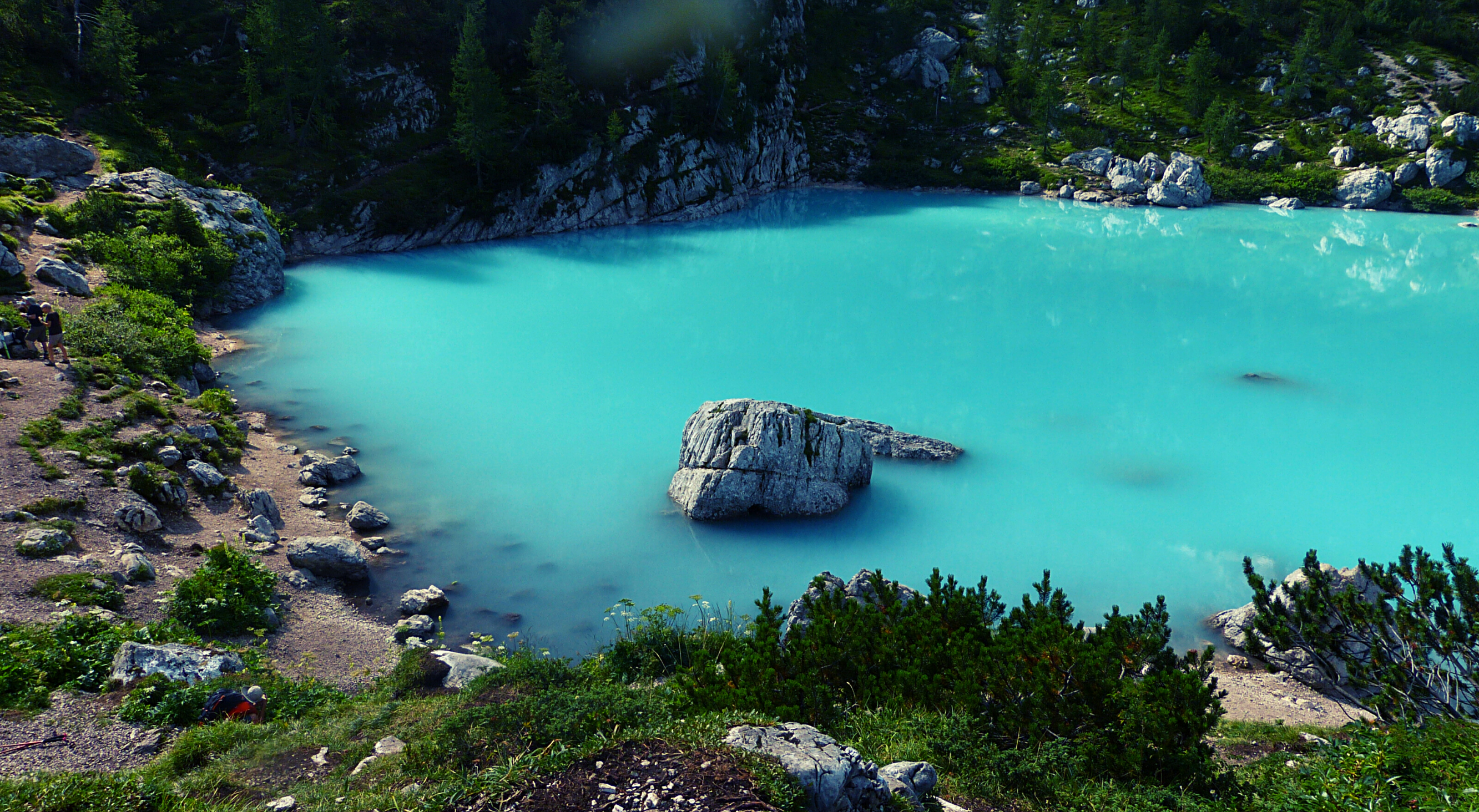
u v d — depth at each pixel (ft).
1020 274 288.51
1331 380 196.24
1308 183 409.90
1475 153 395.75
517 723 37.99
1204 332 230.27
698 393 179.83
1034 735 47.52
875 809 33.60
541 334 212.64
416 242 285.84
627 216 352.90
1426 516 136.36
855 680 54.54
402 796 33.60
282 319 202.49
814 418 128.88
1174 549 124.88
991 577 115.03
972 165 458.50
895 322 235.81
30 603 70.18
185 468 110.42
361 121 299.38
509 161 309.42
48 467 93.86
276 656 77.05
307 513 113.91
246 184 259.60
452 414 158.92
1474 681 50.93
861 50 542.57
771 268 290.97
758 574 111.04
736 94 405.18
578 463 142.51
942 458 150.20
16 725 50.19
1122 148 449.48
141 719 53.06
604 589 105.19
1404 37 514.27
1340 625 57.93
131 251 175.32
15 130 210.59
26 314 120.57
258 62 278.67
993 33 540.11
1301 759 53.21
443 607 98.07
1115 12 579.07
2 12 243.40
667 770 32.71
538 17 321.73
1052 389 189.06
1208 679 90.43
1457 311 250.16
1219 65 506.07
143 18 289.74
